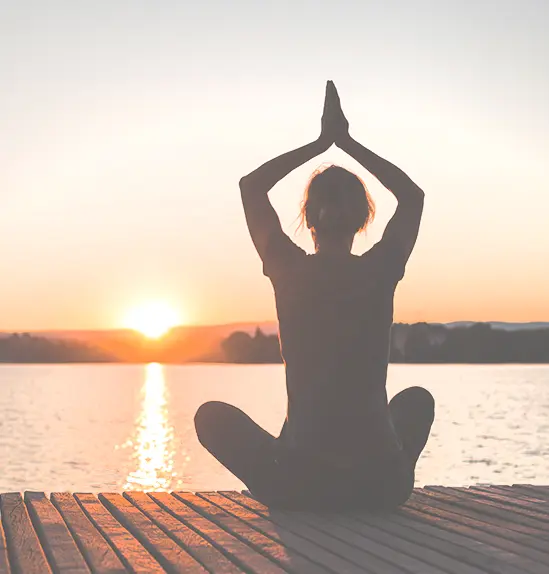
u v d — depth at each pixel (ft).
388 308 11.41
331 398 11.24
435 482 83.76
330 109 12.20
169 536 10.75
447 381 506.48
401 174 12.10
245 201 11.85
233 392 393.50
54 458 113.60
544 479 86.28
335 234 11.59
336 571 8.63
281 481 11.74
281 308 11.51
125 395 378.73
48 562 9.53
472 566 8.93
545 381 514.27
